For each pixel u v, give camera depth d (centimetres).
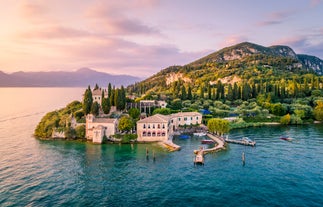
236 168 6253
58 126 10425
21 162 6819
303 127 12625
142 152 7900
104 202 4509
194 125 12050
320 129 11944
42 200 4588
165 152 7881
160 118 9831
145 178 5644
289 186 5100
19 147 8556
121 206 4366
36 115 18375
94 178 5653
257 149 8119
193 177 5684
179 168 6306
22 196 4738
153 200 4575
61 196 4747
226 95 19612
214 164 6600
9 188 5100
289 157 7119
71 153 7769
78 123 10344
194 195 4759
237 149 8181
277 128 12381
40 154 7650
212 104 17238
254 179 5512
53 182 5425
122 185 5259
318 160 6794
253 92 19125
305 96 18425
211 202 4475
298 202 4422
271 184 5222
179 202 4491
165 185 5247
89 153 7781
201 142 9250
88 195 4794
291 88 19538
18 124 14138
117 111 12450
